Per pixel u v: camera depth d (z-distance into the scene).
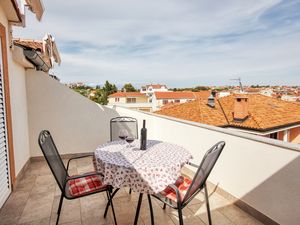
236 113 10.05
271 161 2.38
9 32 3.35
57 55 7.98
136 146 2.72
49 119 4.76
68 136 4.94
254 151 2.58
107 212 2.68
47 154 2.16
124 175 2.03
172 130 4.28
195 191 2.15
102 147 2.67
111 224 2.44
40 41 6.14
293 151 2.16
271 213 2.39
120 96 40.44
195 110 11.78
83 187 2.33
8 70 3.21
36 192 3.19
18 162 3.65
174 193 2.16
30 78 4.57
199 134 3.53
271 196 2.39
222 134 3.06
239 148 2.79
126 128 3.77
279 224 2.31
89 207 2.79
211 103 12.19
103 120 5.17
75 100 4.93
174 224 2.44
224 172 3.03
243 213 2.67
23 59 3.59
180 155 2.38
